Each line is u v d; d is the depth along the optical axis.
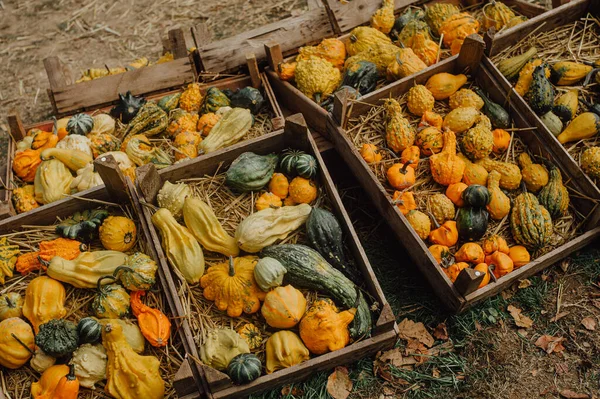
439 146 1.84
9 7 2.86
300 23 2.11
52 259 1.67
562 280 1.79
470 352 1.70
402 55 1.96
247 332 1.62
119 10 2.81
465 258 1.72
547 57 2.03
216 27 2.69
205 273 1.71
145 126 1.97
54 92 2.03
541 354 1.69
